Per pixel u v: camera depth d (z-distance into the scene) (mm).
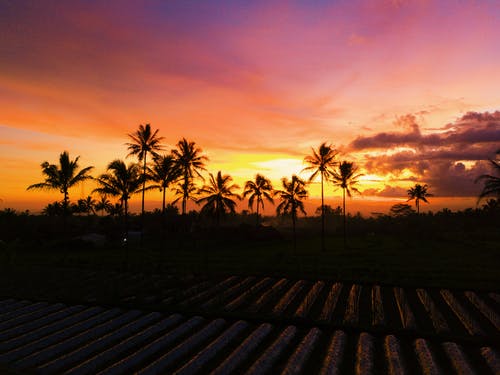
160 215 66188
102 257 41125
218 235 57969
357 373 12656
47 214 73125
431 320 18812
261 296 23562
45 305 21516
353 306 20781
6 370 12508
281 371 13039
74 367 13242
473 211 88875
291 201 45688
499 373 12578
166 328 17578
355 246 53844
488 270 31469
